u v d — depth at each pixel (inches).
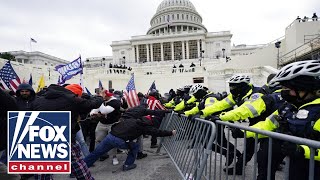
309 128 75.4
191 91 208.2
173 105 348.8
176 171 185.3
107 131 220.7
